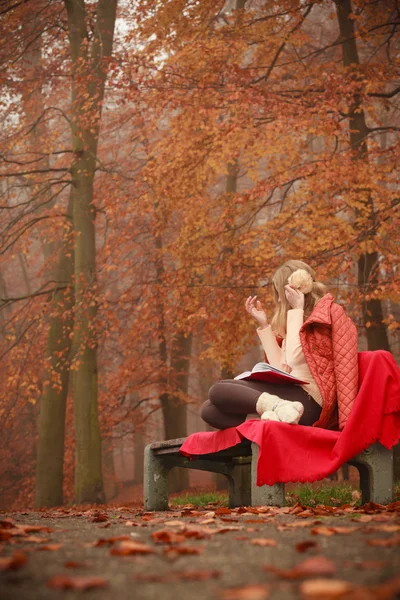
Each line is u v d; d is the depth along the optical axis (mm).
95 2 15125
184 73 11516
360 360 3855
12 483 22703
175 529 2502
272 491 3500
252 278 10617
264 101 10438
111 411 18453
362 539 2021
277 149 11711
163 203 12680
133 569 1646
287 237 10641
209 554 1858
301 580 1468
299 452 3537
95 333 13383
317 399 3883
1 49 14898
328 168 10133
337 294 11117
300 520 2738
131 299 14047
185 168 12055
